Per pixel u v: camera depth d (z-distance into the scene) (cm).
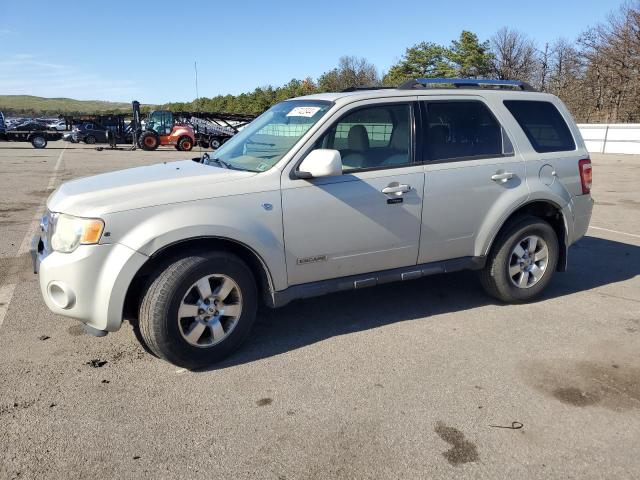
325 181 407
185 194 365
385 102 438
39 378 363
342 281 428
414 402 339
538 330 452
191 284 363
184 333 368
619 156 2570
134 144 3272
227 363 389
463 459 286
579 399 346
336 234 413
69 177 1541
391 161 437
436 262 469
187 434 304
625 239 805
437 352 408
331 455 288
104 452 288
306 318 473
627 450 296
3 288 543
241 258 398
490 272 495
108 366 382
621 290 561
